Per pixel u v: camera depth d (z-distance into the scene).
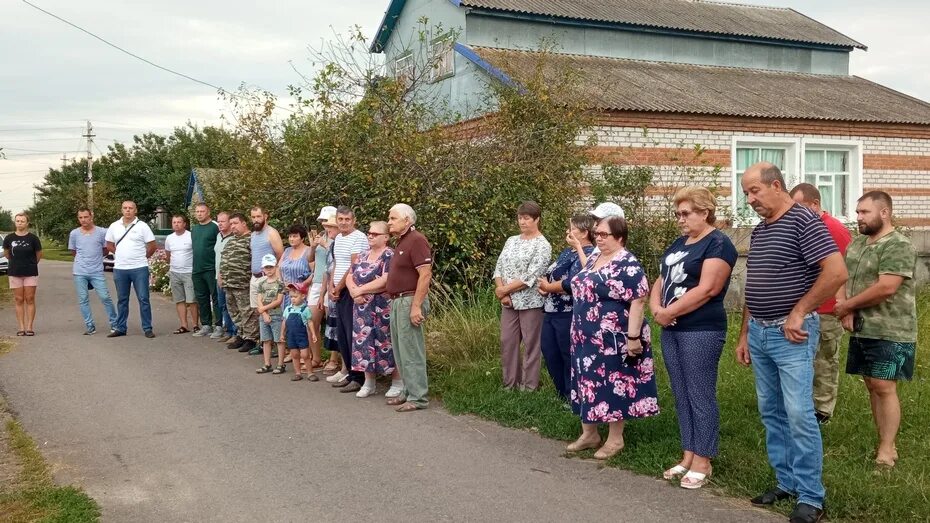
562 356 7.04
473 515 4.75
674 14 21.64
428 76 14.80
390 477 5.45
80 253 11.89
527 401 7.12
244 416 7.14
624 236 5.71
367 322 7.73
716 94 17.45
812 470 4.53
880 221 5.34
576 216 6.88
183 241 11.98
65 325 13.13
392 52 21.61
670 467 5.45
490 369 8.08
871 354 5.29
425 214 10.73
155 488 5.32
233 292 10.27
